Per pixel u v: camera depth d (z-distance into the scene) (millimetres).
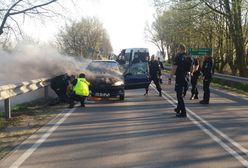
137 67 20734
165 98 19250
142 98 19297
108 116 13172
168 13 49219
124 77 20391
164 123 11742
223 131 10484
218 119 12562
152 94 21500
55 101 17172
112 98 18875
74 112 14180
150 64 20359
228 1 31875
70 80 17047
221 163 7293
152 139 9414
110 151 8219
